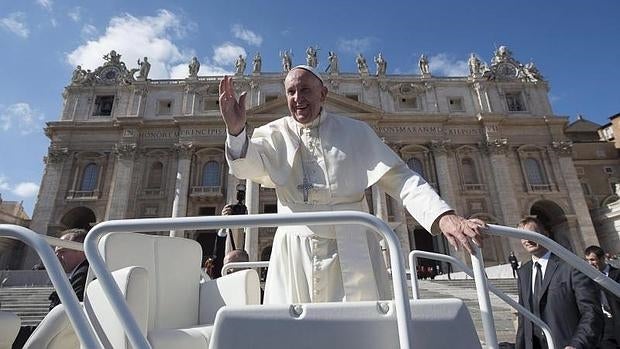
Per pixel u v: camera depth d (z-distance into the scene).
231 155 2.54
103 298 2.30
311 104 2.85
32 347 2.33
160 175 42.69
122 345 2.11
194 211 40.84
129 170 41.81
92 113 45.09
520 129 45.16
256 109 41.19
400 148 43.69
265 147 2.86
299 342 1.75
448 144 43.81
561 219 42.03
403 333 1.65
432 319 1.79
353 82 46.91
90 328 1.83
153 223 1.94
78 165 42.47
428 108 45.88
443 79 47.59
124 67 47.62
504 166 42.72
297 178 2.81
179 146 42.59
